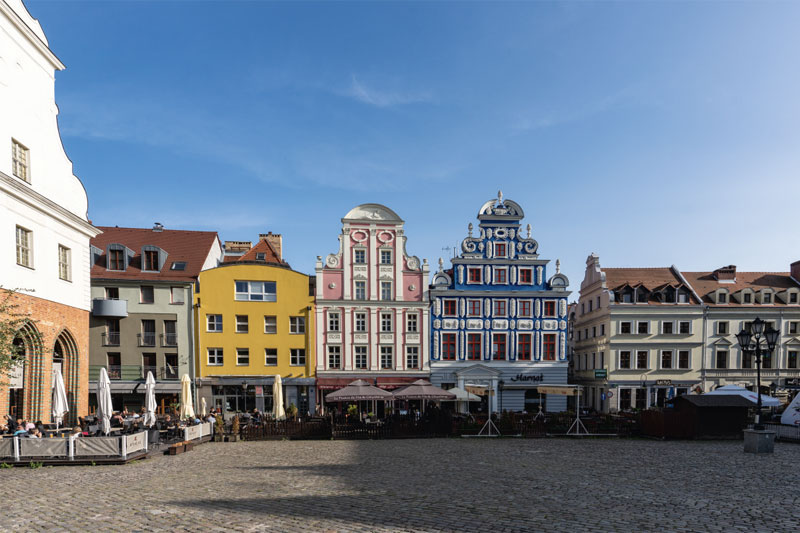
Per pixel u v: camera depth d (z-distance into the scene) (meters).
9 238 21.25
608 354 44.97
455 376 42.34
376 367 41.44
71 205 26.58
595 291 48.72
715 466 16.25
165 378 38.41
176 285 39.09
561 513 9.76
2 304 19.72
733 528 8.79
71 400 26.22
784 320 45.22
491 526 8.80
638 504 10.60
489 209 44.38
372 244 42.31
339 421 27.77
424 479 13.79
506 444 23.16
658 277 48.69
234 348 39.66
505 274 43.91
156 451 19.91
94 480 13.70
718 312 45.34
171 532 8.43
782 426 23.98
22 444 16.69
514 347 43.19
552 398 43.03
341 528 8.60
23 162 22.86
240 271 40.06
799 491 12.09
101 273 38.47
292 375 40.31
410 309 42.19
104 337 37.94
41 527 8.84
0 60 21.17
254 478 13.97
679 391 44.78
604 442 24.06
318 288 41.16
